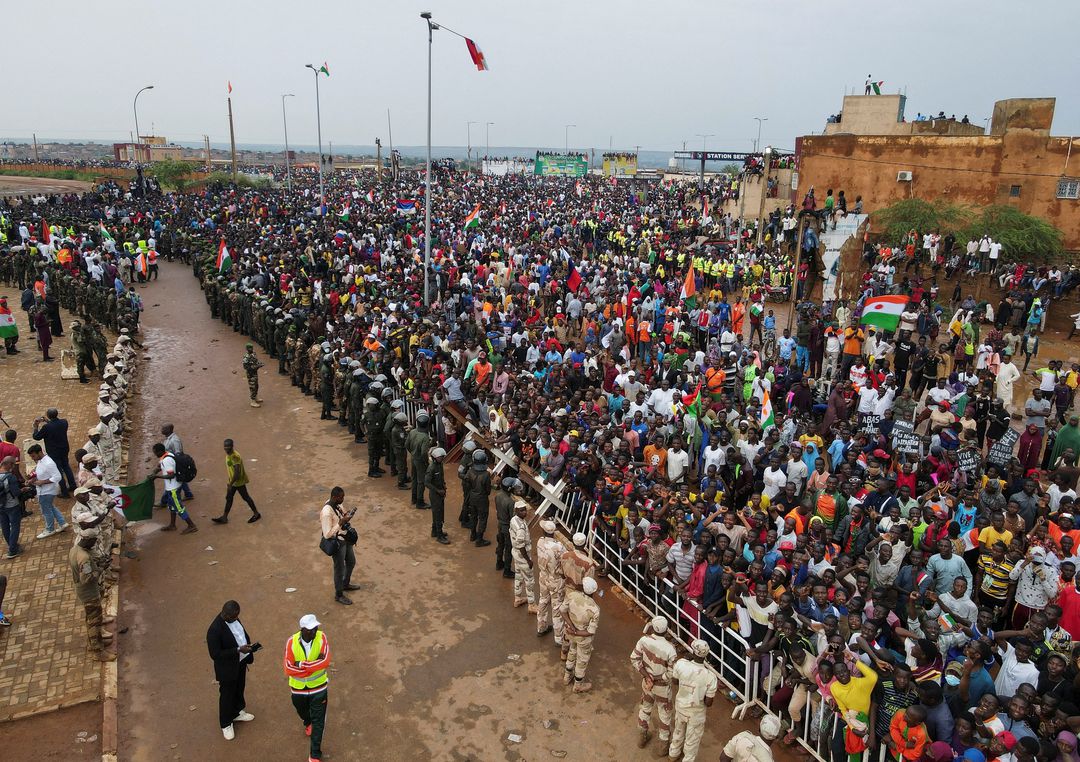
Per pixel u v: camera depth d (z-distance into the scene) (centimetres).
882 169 3666
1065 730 683
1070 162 3241
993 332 2067
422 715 878
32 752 803
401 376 1833
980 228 3195
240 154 16738
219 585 1135
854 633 818
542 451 1373
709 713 896
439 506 1280
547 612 1023
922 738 692
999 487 1135
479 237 3962
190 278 3822
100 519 1047
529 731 855
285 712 884
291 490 1477
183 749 817
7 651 961
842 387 1566
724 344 2050
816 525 1000
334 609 1084
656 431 1385
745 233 4506
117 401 1716
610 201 6744
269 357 2442
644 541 1070
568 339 2477
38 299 2392
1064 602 896
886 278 2900
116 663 949
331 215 4959
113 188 6938
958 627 846
